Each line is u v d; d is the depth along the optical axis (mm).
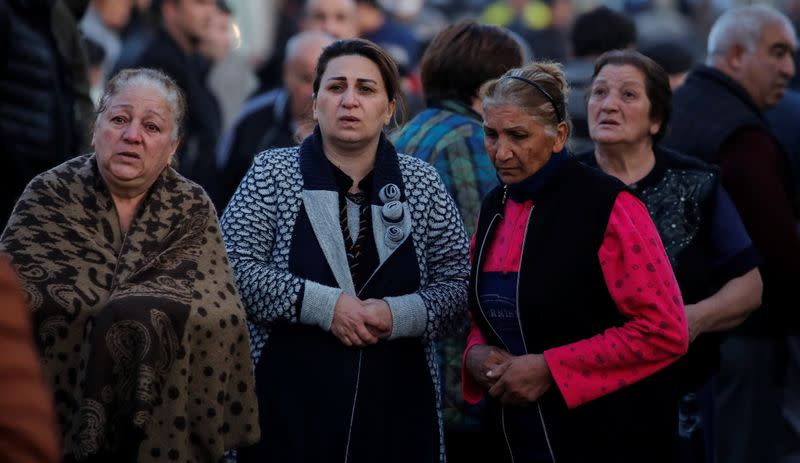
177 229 8508
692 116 11820
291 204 9094
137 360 7953
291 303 8789
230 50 19750
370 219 9156
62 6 12617
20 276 7977
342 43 9320
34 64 12273
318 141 9328
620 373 8398
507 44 10750
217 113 17266
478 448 10219
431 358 9312
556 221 8492
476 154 10328
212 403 8305
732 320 9984
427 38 25453
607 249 8352
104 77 19188
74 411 8016
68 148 12688
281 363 9023
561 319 8445
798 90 19156
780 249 11266
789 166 11938
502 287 8711
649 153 10117
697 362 10008
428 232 9352
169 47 16938
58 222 8242
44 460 4152
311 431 8898
